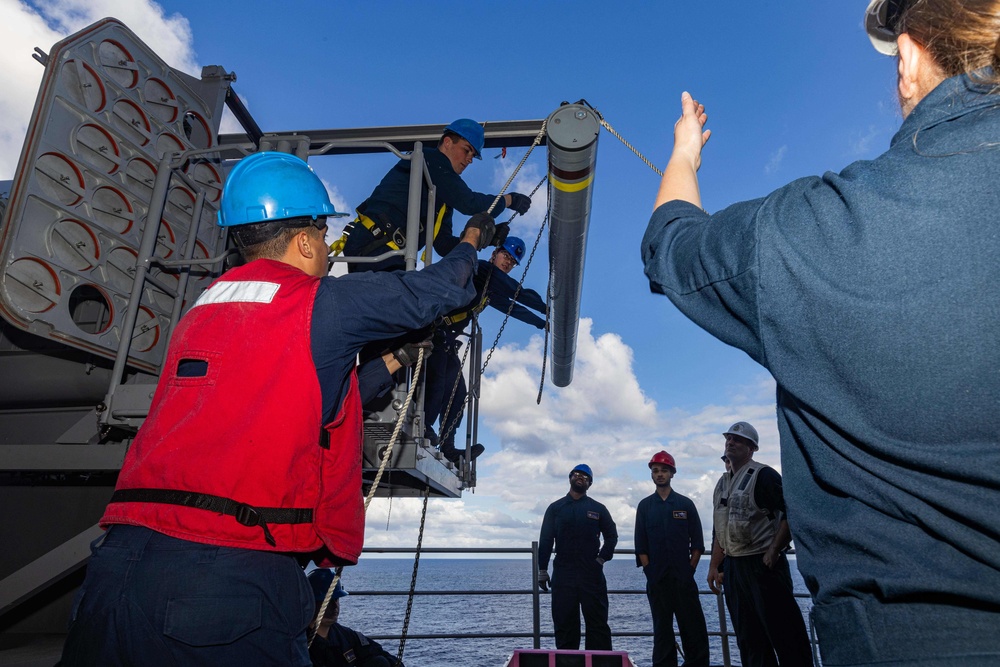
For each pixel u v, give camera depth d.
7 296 2.73
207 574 1.29
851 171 0.84
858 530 0.76
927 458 0.69
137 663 1.26
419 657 45.69
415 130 4.71
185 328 1.59
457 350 4.33
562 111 3.35
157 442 1.42
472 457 5.02
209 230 3.95
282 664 1.33
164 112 3.62
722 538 5.30
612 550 7.07
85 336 3.02
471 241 2.38
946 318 0.68
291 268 1.72
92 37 3.16
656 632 6.60
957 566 0.67
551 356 5.95
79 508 3.71
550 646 16.41
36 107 2.89
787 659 4.65
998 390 0.66
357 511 1.60
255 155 1.98
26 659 2.61
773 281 0.81
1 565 3.63
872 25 0.95
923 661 0.66
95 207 3.13
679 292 0.96
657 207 1.08
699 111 1.24
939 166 0.74
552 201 3.84
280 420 1.43
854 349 0.74
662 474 6.96
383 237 3.65
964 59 0.78
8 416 3.61
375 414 2.89
